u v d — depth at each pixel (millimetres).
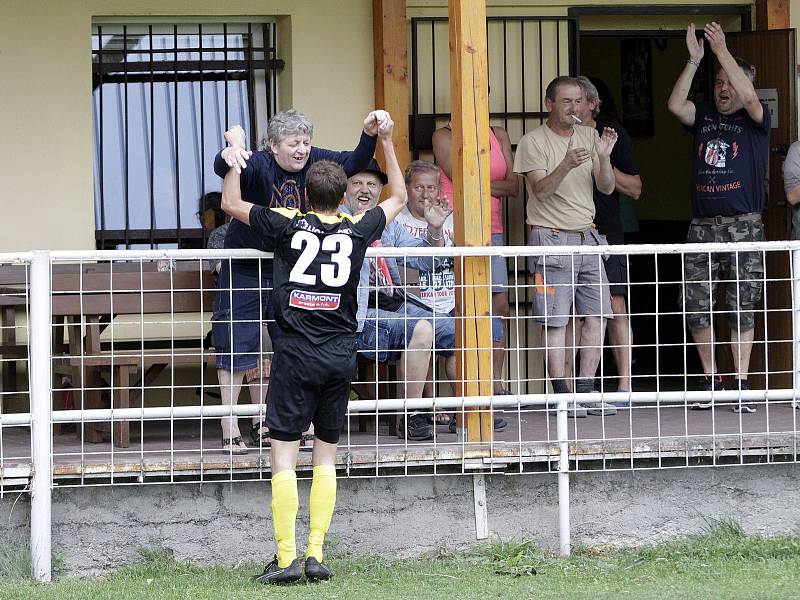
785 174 28703
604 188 27516
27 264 20797
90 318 24172
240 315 21922
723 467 22672
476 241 22172
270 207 21281
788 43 30219
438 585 19406
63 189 28797
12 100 28531
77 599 18578
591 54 39500
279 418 19328
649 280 39312
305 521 21594
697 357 37844
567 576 20125
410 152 29984
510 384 30391
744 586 19125
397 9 29219
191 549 21297
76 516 21016
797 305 23062
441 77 30031
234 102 30000
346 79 29828
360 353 24750
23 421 20594
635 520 22438
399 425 24078
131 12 28969
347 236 19406
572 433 23812
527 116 30594
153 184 29734
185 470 21000
